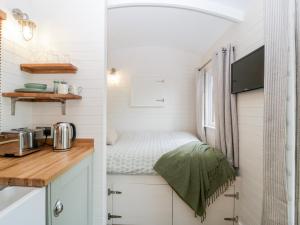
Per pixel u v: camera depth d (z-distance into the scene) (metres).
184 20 2.91
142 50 4.30
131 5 2.12
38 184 0.91
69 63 1.62
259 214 1.75
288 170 1.19
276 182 1.30
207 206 2.06
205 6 2.16
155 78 4.30
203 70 3.65
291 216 1.18
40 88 1.51
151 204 2.10
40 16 1.69
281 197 1.25
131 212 2.10
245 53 2.07
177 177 2.00
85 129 1.69
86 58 1.69
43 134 1.64
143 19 2.94
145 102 4.29
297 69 1.17
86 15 1.68
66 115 1.70
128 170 2.09
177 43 3.91
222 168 2.08
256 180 1.82
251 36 1.95
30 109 1.69
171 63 4.30
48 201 0.96
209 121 3.58
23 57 1.58
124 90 4.32
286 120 1.20
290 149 1.18
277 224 1.28
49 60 1.65
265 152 1.43
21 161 1.20
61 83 1.55
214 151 2.27
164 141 2.93
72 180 1.24
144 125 4.32
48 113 1.71
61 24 1.69
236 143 2.21
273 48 1.35
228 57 2.29
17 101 1.54
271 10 1.38
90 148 1.59
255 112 1.85
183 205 2.08
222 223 2.08
